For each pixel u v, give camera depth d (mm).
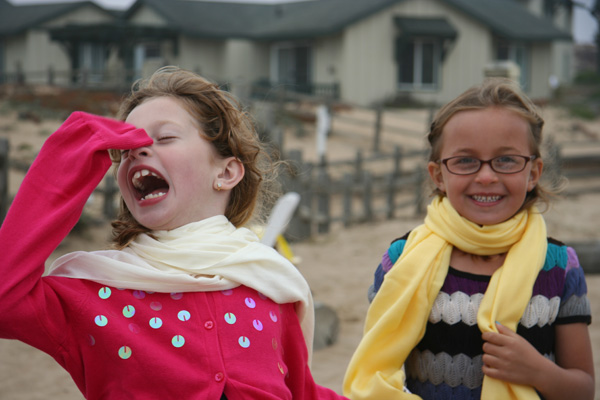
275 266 1688
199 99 1695
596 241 4301
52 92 21359
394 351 1987
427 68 25828
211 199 1687
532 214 2074
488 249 2004
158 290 1560
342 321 5828
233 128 1731
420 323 1993
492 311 1929
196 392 1508
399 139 19656
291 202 2797
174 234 1625
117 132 1546
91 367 1518
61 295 1511
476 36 26359
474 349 1981
